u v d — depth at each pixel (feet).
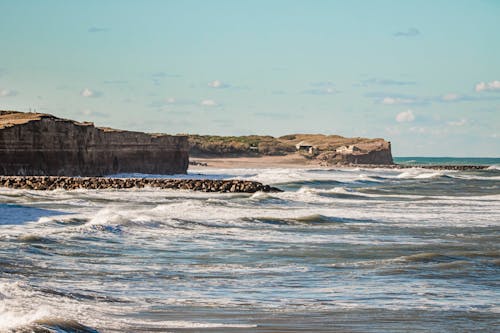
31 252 221.66
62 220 304.09
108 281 187.52
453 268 218.18
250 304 164.25
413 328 144.56
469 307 166.20
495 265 224.94
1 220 311.68
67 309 150.61
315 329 141.28
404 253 255.91
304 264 224.94
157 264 216.95
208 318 148.46
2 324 122.72
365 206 457.68
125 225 293.43
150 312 152.97
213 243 267.59
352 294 178.81
